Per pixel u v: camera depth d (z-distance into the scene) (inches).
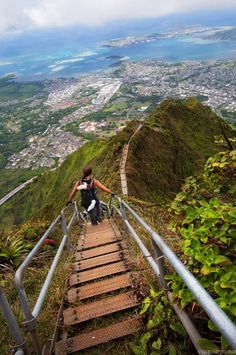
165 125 1823.3
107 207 490.6
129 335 127.3
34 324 116.9
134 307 146.1
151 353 105.0
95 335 131.1
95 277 188.9
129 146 1365.7
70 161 2438.5
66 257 242.7
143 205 406.3
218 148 1894.7
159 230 212.4
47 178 2659.9
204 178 171.0
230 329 50.4
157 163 1427.2
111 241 278.2
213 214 94.5
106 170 1220.5
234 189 159.5
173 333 107.2
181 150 1736.0
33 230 295.3
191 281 66.5
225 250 90.1
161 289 143.4
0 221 2586.1
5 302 105.0
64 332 139.6
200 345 73.1
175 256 80.7
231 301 71.8
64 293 171.2
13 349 108.6
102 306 149.8
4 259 234.5
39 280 199.8
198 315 91.4
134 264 190.9
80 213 501.7
